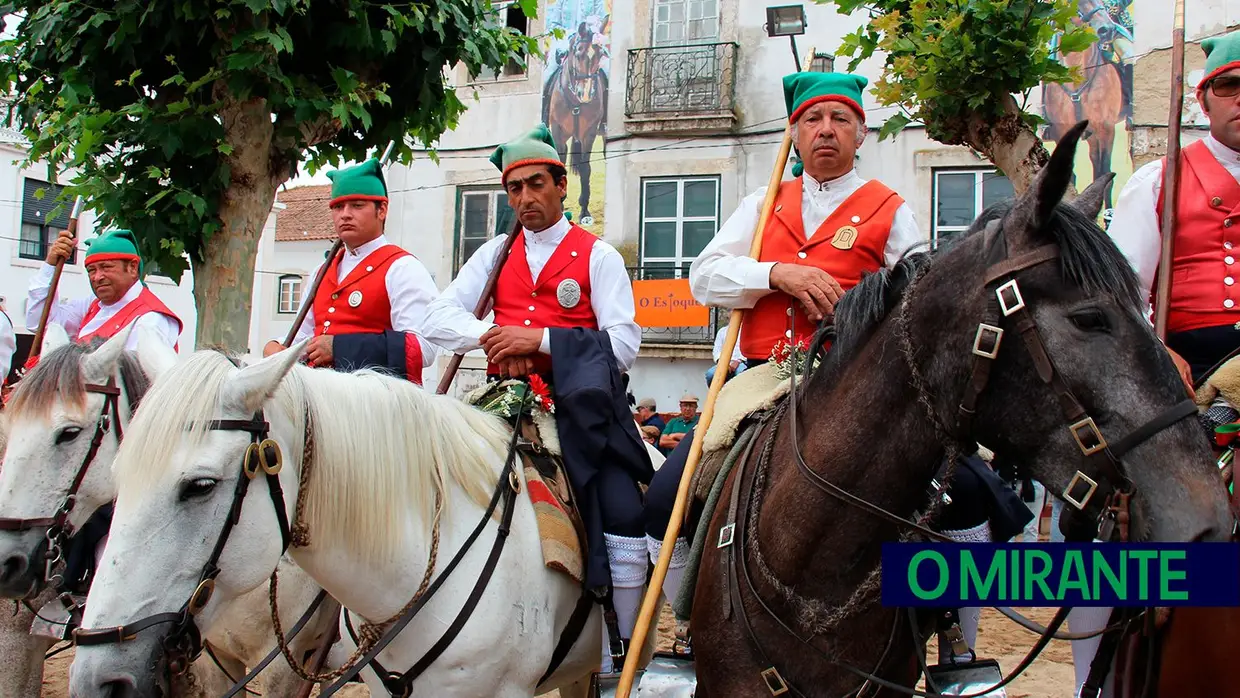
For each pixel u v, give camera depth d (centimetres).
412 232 1410
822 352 247
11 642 366
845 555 207
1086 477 167
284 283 2130
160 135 453
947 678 257
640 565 291
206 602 204
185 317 1788
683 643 276
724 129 1327
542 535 266
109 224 492
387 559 239
